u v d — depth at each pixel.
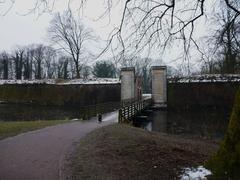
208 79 52.50
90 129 22.88
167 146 15.36
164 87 53.59
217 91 51.53
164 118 51.28
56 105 63.53
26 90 67.06
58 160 13.08
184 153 13.61
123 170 11.35
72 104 62.56
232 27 10.09
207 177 9.11
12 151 14.91
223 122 45.94
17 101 67.12
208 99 52.09
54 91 64.44
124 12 9.47
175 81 53.97
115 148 14.84
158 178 10.20
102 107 39.41
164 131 40.44
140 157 12.92
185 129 41.94
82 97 62.25
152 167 11.38
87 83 62.75
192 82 53.41
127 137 18.12
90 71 78.38
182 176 9.83
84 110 33.72
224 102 50.91
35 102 65.50
